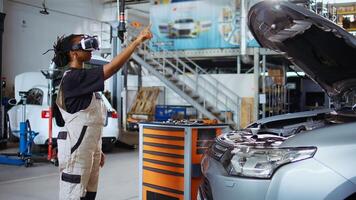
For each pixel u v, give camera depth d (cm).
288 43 317
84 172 259
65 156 257
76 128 255
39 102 803
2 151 895
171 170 359
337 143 201
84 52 271
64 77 258
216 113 1113
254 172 212
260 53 1162
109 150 907
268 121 335
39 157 786
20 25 1245
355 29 731
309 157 201
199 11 1289
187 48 1316
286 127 313
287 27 290
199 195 260
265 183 207
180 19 1322
